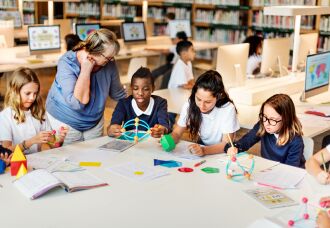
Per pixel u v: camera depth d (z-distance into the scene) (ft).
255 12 25.70
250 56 17.26
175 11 29.43
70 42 16.89
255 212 6.01
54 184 6.39
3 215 5.74
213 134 9.17
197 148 8.23
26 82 8.45
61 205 6.06
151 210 6.00
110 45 8.53
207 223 5.69
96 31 8.64
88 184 6.66
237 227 5.61
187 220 5.76
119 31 24.13
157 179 7.05
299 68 17.07
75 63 9.01
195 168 7.56
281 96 8.61
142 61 18.66
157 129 9.10
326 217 5.55
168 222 5.69
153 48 22.86
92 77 9.27
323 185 6.99
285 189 6.80
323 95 14.35
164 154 8.25
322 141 12.04
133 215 5.85
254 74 17.01
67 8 33.42
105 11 32.40
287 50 16.99
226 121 8.96
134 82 9.46
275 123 8.48
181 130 9.30
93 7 32.71
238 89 13.37
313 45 17.99
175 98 13.69
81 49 8.96
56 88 9.33
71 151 8.25
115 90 10.05
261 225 5.66
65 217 5.74
